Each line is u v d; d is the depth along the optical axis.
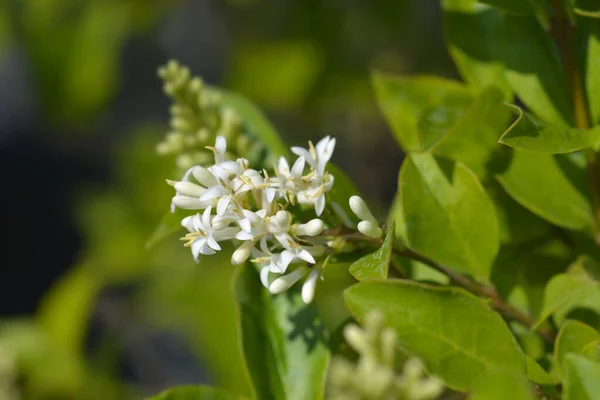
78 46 0.59
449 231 0.31
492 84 0.32
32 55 0.60
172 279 0.51
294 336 0.30
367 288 0.28
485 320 0.28
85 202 0.58
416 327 0.28
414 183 0.31
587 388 0.27
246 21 0.58
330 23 0.56
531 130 0.29
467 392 0.28
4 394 0.41
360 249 0.30
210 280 0.49
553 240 0.33
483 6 0.33
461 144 0.31
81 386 0.43
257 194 0.29
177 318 0.54
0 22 0.60
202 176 0.29
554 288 0.30
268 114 0.60
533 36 0.32
